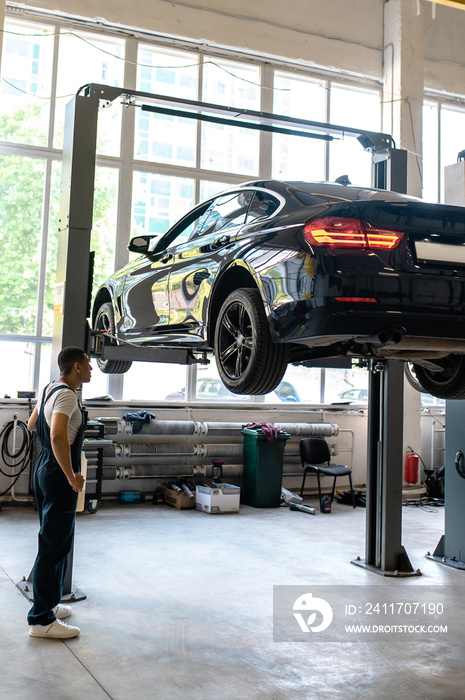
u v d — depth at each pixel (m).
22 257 8.70
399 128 10.36
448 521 6.31
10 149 8.65
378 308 2.96
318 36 10.25
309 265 3.06
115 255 9.15
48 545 4.00
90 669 3.60
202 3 9.52
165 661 3.74
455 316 3.08
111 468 8.52
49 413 4.02
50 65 8.87
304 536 7.09
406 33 10.44
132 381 9.19
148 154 9.39
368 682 3.56
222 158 9.81
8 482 8.13
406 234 3.04
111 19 8.99
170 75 9.52
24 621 4.29
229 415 9.48
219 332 3.97
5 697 3.23
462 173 6.12
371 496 5.98
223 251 4.00
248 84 10.00
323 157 10.45
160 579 5.33
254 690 3.41
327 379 10.46
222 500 8.22
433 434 10.73
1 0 8.07
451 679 3.63
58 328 4.97
